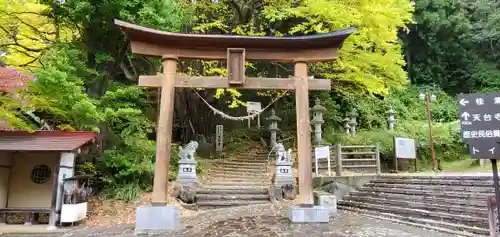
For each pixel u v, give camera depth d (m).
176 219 7.76
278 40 8.17
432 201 7.83
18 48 11.48
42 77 7.77
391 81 13.73
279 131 20.31
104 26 10.77
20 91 7.90
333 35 8.04
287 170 12.36
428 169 17.09
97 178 10.66
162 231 7.32
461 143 19.14
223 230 7.29
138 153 11.20
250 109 21.12
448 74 28.02
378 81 13.03
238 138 20.25
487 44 27.17
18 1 9.98
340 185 11.36
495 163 4.87
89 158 10.62
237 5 14.38
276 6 12.88
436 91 26.14
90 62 11.44
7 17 10.48
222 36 8.05
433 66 27.45
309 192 8.13
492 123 4.93
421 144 18.42
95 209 9.60
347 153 13.45
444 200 7.48
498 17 24.42
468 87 27.22
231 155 17.78
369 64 12.69
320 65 13.77
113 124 11.55
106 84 11.48
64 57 9.30
